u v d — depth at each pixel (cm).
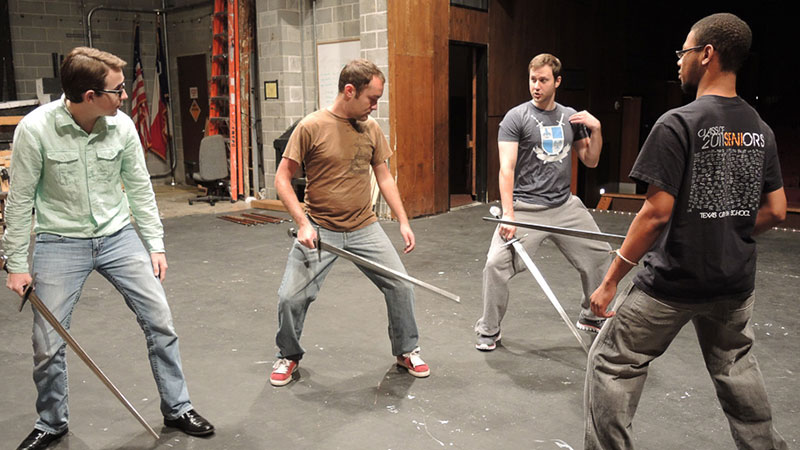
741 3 1339
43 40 952
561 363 313
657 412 261
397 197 296
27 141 213
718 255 175
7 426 256
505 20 821
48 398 235
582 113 317
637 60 1084
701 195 173
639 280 186
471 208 795
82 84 209
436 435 246
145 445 241
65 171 220
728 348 188
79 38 983
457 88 977
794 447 230
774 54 1383
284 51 797
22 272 219
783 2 1342
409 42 693
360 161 280
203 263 527
